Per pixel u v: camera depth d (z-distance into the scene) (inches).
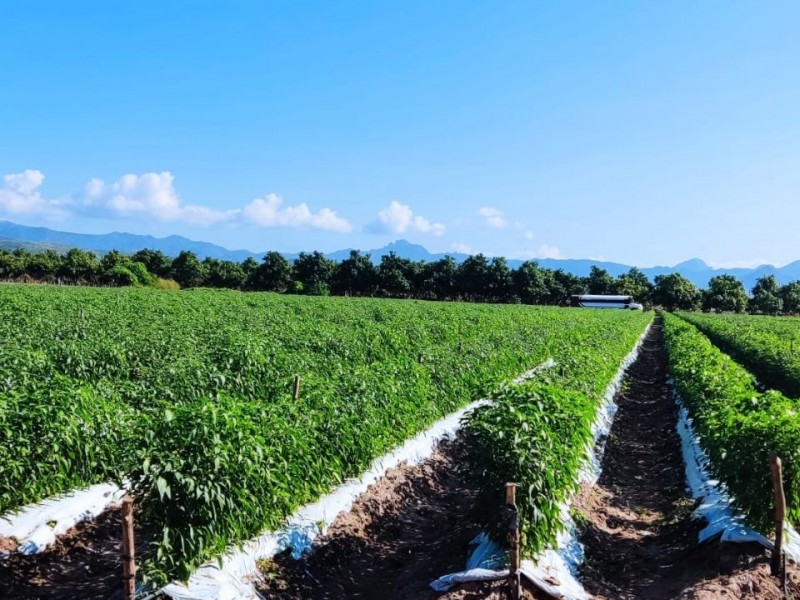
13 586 332.5
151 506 295.7
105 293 1968.5
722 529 396.8
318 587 355.3
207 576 305.3
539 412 376.8
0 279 3211.1
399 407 548.4
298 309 1785.2
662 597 352.8
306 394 479.2
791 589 330.3
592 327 1622.8
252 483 327.3
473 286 4458.7
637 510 524.4
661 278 5275.6
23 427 382.9
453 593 322.3
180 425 312.5
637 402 999.6
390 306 2222.0
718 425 444.5
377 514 449.4
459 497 530.9
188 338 799.1
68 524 385.7
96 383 552.1
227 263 4084.6
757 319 2972.4
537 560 355.9
